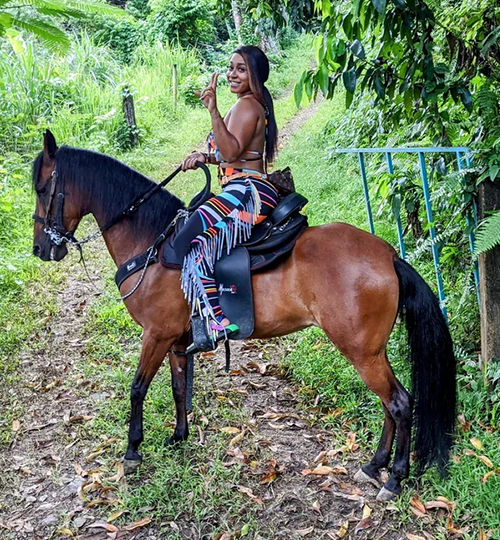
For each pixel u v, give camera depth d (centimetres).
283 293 300
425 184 375
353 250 290
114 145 1052
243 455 342
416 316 288
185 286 306
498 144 338
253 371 445
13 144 920
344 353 296
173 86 1370
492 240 308
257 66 293
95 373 448
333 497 309
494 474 299
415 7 344
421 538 273
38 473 342
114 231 340
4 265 607
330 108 1187
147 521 296
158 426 375
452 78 421
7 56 1055
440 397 287
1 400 418
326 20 368
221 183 313
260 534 287
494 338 355
